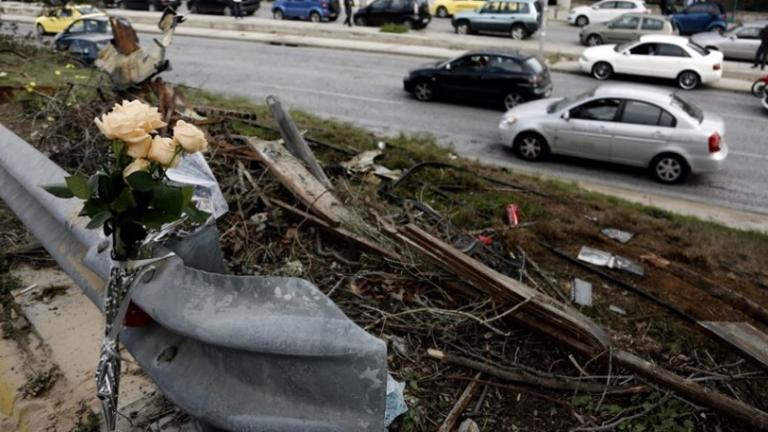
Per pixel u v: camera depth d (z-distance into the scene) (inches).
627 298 239.1
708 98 716.7
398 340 185.0
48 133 288.7
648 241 305.4
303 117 494.3
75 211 140.1
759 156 525.3
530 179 403.2
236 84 714.2
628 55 776.3
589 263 264.8
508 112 524.4
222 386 96.0
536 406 167.8
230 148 294.5
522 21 1029.2
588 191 408.8
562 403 168.2
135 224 95.7
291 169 266.5
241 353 92.0
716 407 162.2
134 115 87.4
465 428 156.5
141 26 1168.2
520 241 270.8
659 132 458.6
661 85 780.6
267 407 90.8
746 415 159.2
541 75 634.8
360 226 235.8
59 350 166.7
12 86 379.2
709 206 426.9
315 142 381.1
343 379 84.8
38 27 983.0
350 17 1136.8
